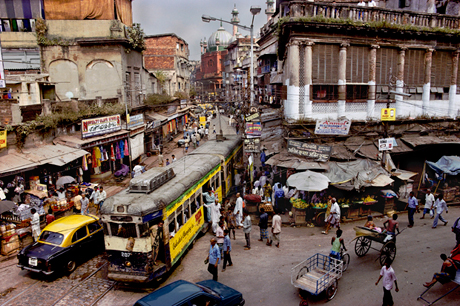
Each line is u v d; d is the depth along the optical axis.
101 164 22.09
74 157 16.80
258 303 8.92
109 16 24.52
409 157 20.28
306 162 16.61
